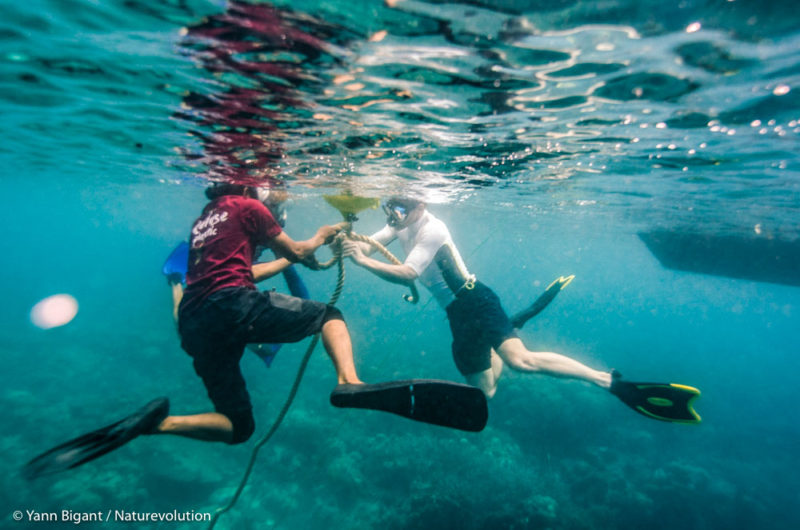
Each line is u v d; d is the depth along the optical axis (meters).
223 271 2.74
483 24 3.04
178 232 85.25
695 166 7.06
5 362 19.44
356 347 25.41
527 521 9.30
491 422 14.95
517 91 4.22
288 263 3.74
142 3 2.96
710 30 3.01
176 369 19.25
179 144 7.11
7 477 10.20
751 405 22.23
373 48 3.42
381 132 5.75
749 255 11.45
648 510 10.52
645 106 4.52
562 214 17.23
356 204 3.31
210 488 10.66
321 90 4.30
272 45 3.43
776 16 2.78
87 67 4.21
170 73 4.12
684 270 13.20
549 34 3.15
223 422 2.88
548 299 7.46
